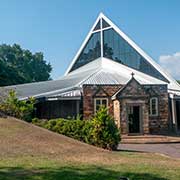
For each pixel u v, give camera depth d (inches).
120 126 1230.9
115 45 1695.4
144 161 558.3
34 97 1216.8
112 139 748.0
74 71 1930.4
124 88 1256.8
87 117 1263.5
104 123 754.8
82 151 622.8
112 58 1702.8
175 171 471.8
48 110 1285.7
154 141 1090.1
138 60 1600.6
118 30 1679.4
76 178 409.1
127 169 471.5
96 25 1793.8
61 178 406.9
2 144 597.3
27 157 531.2
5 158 515.2
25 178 399.5
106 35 1742.1
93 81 1359.5
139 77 1558.8
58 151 598.2
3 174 414.6
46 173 427.5
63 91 1285.7
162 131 1359.5
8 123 779.4
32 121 915.4
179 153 832.3
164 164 532.1
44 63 4089.6
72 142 700.0
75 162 511.8
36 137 684.1
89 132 771.4
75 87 1304.1
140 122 1258.0
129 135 1228.5
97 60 1775.3
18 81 2714.1
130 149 881.5
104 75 1456.7
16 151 564.7
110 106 1291.8
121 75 1537.9
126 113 1245.7
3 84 2503.7
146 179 420.2
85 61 1866.4
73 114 1278.3
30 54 3954.2
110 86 1301.7
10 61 3826.3
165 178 428.5
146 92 1299.2
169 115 1396.4
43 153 571.2
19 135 679.1
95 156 581.9
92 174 432.5
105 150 690.8
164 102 1375.5
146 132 1256.2
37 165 474.6
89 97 1278.3
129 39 1633.9
